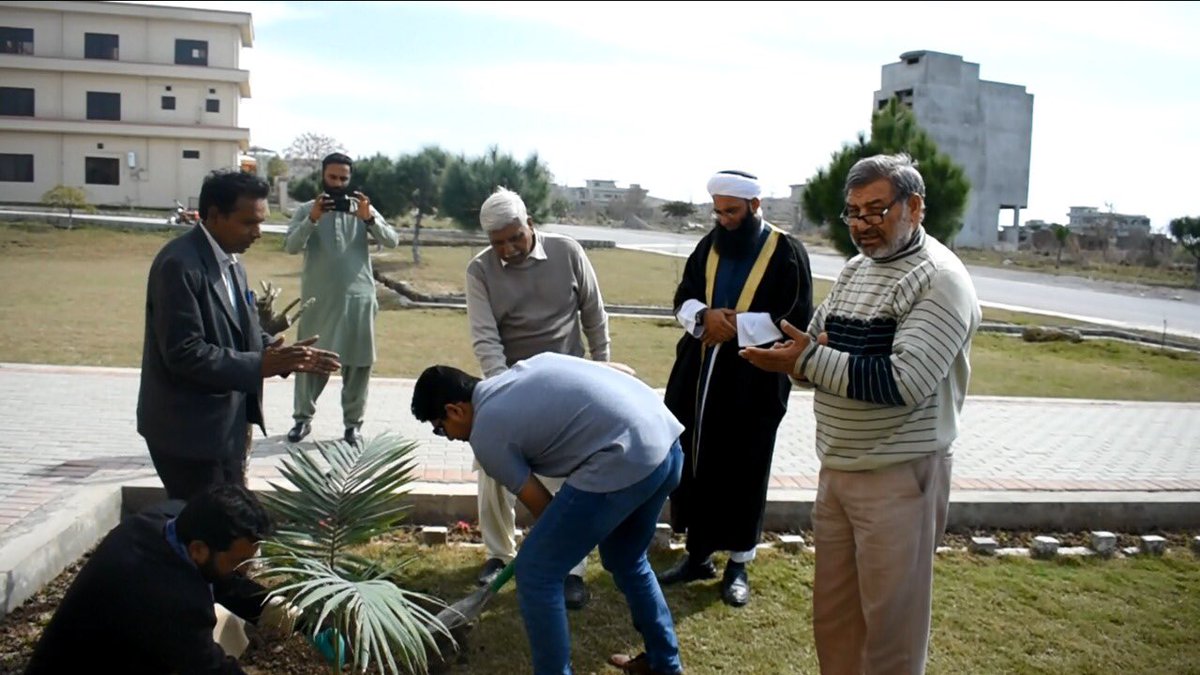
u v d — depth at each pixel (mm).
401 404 8461
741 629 4375
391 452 4109
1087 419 9156
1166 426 8883
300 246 6578
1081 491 6340
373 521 3912
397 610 3182
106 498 5234
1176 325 20641
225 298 3826
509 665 3922
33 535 4539
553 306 4723
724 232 4770
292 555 3561
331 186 6629
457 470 6176
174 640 2893
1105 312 22906
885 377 3053
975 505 5895
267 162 63031
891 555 3227
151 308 3701
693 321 4648
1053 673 4051
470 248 32469
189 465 3809
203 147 47625
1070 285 31406
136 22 46844
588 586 4812
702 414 4691
